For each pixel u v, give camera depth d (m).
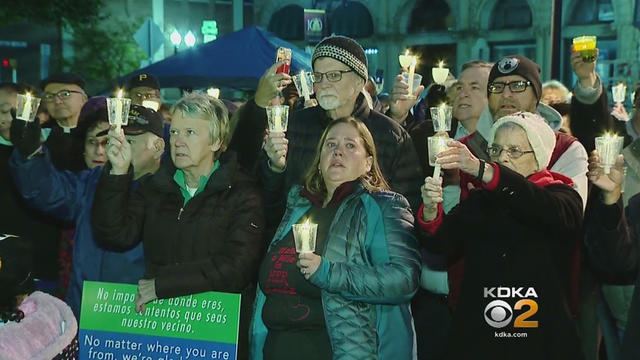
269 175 3.98
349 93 4.26
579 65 4.93
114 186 3.77
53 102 6.15
